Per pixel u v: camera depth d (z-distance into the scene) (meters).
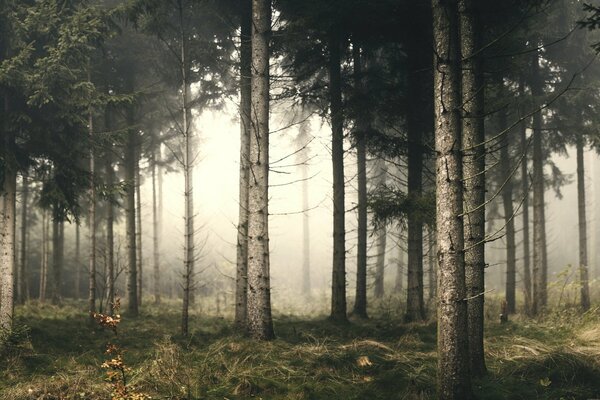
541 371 7.18
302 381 7.37
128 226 15.37
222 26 13.56
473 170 7.45
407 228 12.37
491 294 19.48
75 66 11.45
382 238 20.22
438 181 6.17
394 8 10.98
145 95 14.38
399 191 10.82
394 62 12.02
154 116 16.95
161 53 15.14
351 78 13.67
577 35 14.77
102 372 7.89
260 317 9.95
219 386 7.14
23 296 16.72
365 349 8.95
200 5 12.65
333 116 12.73
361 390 6.97
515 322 11.53
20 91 10.05
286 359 8.48
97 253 23.61
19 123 10.24
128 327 12.16
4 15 9.60
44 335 9.77
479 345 7.26
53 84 9.93
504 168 15.50
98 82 14.23
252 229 10.21
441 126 6.13
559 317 12.16
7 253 9.99
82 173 10.94
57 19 9.94
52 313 13.86
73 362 8.38
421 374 7.21
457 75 6.16
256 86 10.54
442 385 5.95
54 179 10.75
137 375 7.39
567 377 6.85
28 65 10.05
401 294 20.20
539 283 15.08
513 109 14.44
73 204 11.05
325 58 13.37
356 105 11.60
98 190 11.41
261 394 6.89
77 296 21.17
